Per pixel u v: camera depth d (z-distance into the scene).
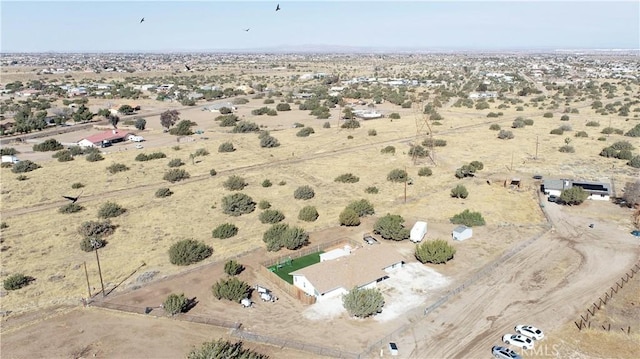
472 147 119.94
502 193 83.25
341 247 61.62
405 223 69.81
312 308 47.03
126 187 90.62
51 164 109.62
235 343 41.28
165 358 39.72
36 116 161.75
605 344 40.34
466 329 42.97
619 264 55.16
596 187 80.00
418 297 48.69
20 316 46.94
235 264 54.62
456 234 63.28
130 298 49.91
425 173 95.56
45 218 74.69
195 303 48.69
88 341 42.38
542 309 46.03
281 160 110.44
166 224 71.31
